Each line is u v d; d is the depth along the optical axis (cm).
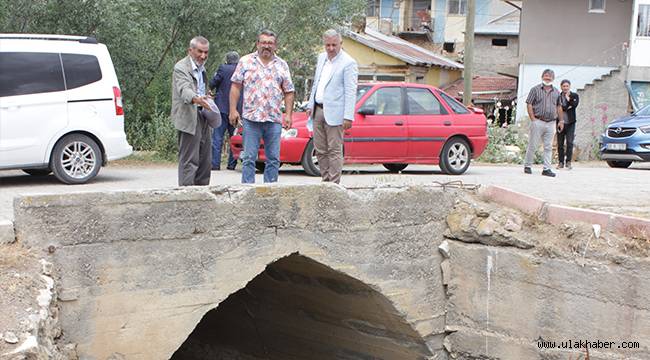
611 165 1970
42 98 1141
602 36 2894
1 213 858
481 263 882
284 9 2008
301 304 1031
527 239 843
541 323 830
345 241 838
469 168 1692
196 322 739
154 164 1541
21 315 539
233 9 1745
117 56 1681
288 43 2062
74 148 1175
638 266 755
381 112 1389
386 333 964
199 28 1783
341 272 841
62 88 1161
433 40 4378
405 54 3341
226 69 1418
